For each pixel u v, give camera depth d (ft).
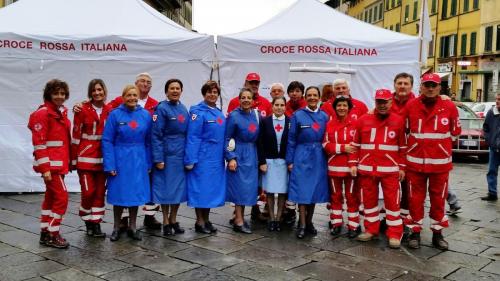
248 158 21.21
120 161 19.60
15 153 28.32
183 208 25.80
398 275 16.62
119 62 28.55
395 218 19.81
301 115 21.03
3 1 53.42
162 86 28.91
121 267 16.93
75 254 18.15
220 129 21.07
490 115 29.50
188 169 20.76
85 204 20.24
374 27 30.40
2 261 17.30
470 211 26.63
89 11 29.66
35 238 19.98
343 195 21.53
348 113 21.20
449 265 17.71
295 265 17.42
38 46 27.71
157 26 29.50
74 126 19.95
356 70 28.99
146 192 20.10
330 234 21.40
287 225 22.86
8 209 24.77
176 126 20.38
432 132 19.08
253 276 16.33
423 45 28.89
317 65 29.32
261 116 22.29
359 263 17.75
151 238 20.35
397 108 21.07
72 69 28.35
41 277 15.90
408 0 161.07
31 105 28.27
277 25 29.84
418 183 19.54
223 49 28.50
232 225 22.63
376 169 19.80
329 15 30.58
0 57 27.43
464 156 54.90
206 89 20.92
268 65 28.99
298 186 20.76
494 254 19.03
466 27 135.54
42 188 28.76
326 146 20.80
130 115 19.70
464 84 136.98
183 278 16.06
